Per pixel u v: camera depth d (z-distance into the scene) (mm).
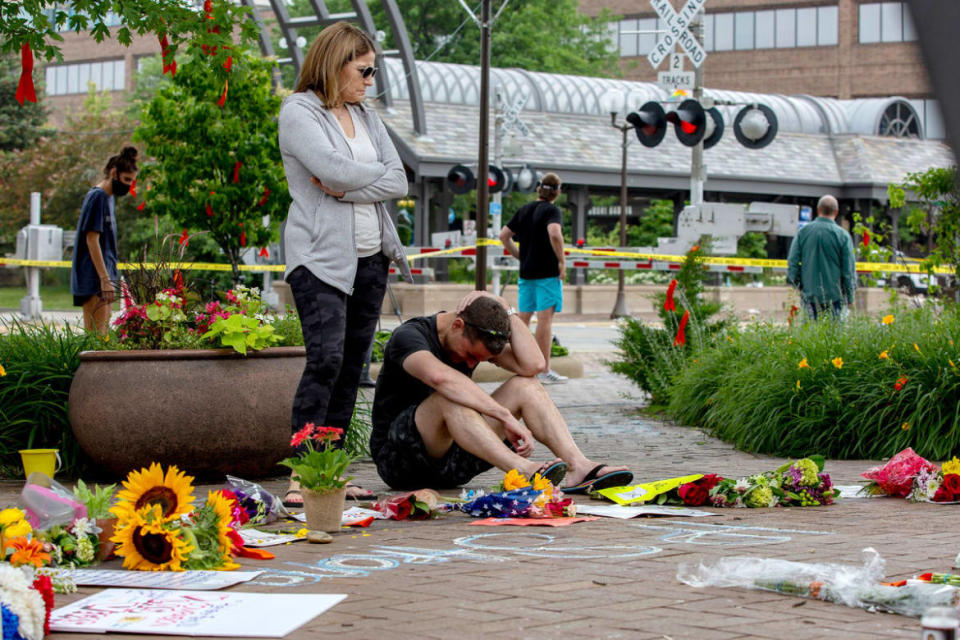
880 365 7832
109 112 47344
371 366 11945
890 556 3885
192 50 8180
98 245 7781
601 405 11086
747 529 4512
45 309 26781
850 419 7703
